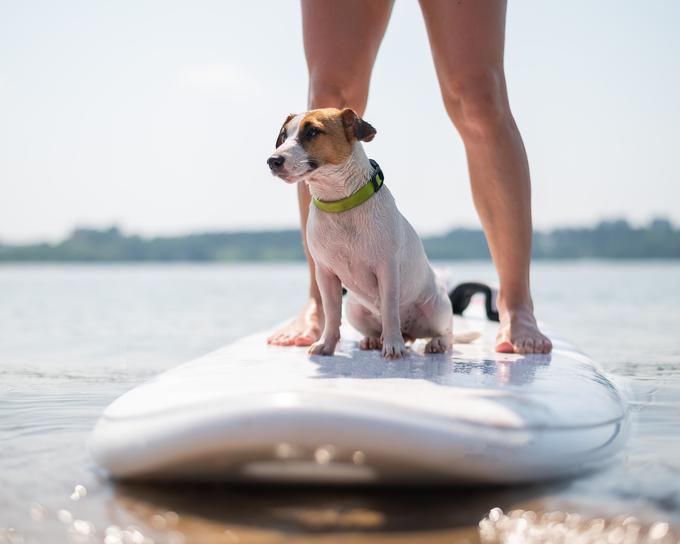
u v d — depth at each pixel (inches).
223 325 275.7
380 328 148.2
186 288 488.1
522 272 148.4
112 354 200.7
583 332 245.4
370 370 110.9
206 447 77.5
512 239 147.3
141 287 499.8
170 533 69.6
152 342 227.3
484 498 78.7
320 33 154.3
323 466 77.9
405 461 77.2
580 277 612.4
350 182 125.7
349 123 125.3
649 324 268.8
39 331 254.8
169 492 80.5
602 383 117.7
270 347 141.8
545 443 85.5
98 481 84.4
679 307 335.0
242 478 80.2
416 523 71.9
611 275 641.6
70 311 328.2
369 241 127.0
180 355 199.5
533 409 90.7
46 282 565.6
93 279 616.4
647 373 162.4
